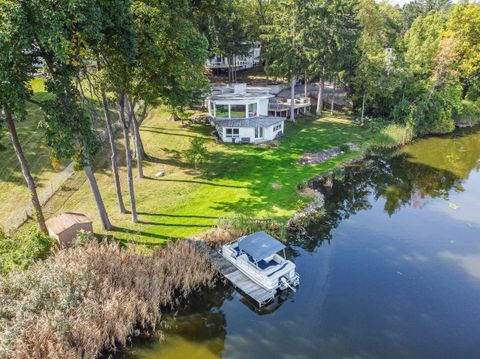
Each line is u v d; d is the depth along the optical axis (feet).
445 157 149.48
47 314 56.34
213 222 90.58
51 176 106.63
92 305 58.23
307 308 69.00
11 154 113.91
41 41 55.72
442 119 174.50
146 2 71.87
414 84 173.27
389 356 58.44
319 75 179.01
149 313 62.54
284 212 97.86
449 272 78.89
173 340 61.16
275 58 174.91
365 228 96.89
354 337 62.13
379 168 137.28
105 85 79.46
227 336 62.44
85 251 69.10
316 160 134.31
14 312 55.98
